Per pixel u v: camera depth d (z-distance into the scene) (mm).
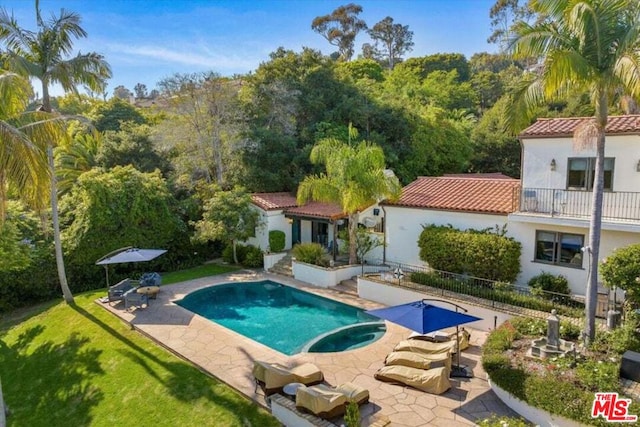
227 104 31781
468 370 11992
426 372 11062
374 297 18953
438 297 16609
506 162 42250
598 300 14391
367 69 54219
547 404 8914
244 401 10797
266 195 29484
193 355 13625
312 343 14719
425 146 37094
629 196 14727
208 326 16344
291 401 9977
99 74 19250
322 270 21500
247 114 33938
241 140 31000
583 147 12320
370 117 35594
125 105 44250
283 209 27438
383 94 41562
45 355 15609
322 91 36094
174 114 32562
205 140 31484
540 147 16875
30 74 17391
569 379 9500
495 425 8109
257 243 27984
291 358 13227
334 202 23031
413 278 18750
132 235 24906
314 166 31938
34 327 18453
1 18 17141
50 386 13531
